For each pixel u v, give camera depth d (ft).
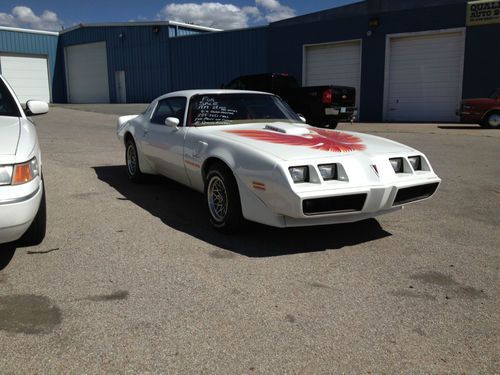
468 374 7.80
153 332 8.98
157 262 12.39
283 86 51.11
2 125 12.99
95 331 9.00
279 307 10.02
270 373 7.78
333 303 10.23
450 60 59.67
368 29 64.54
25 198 10.81
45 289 10.77
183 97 18.10
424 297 10.55
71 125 52.54
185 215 16.90
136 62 97.25
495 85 57.06
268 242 14.05
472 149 33.81
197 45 85.61
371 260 12.71
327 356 8.27
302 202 12.07
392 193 13.30
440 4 58.80
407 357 8.27
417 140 39.29
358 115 67.41
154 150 19.19
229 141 14.40
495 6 55.26
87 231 14.89
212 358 8.16
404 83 63.62
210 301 10.24
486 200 19.34
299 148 13.46
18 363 7.99
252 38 77.20
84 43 106.42
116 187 21.38
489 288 11.03
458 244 14.02
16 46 103.30
